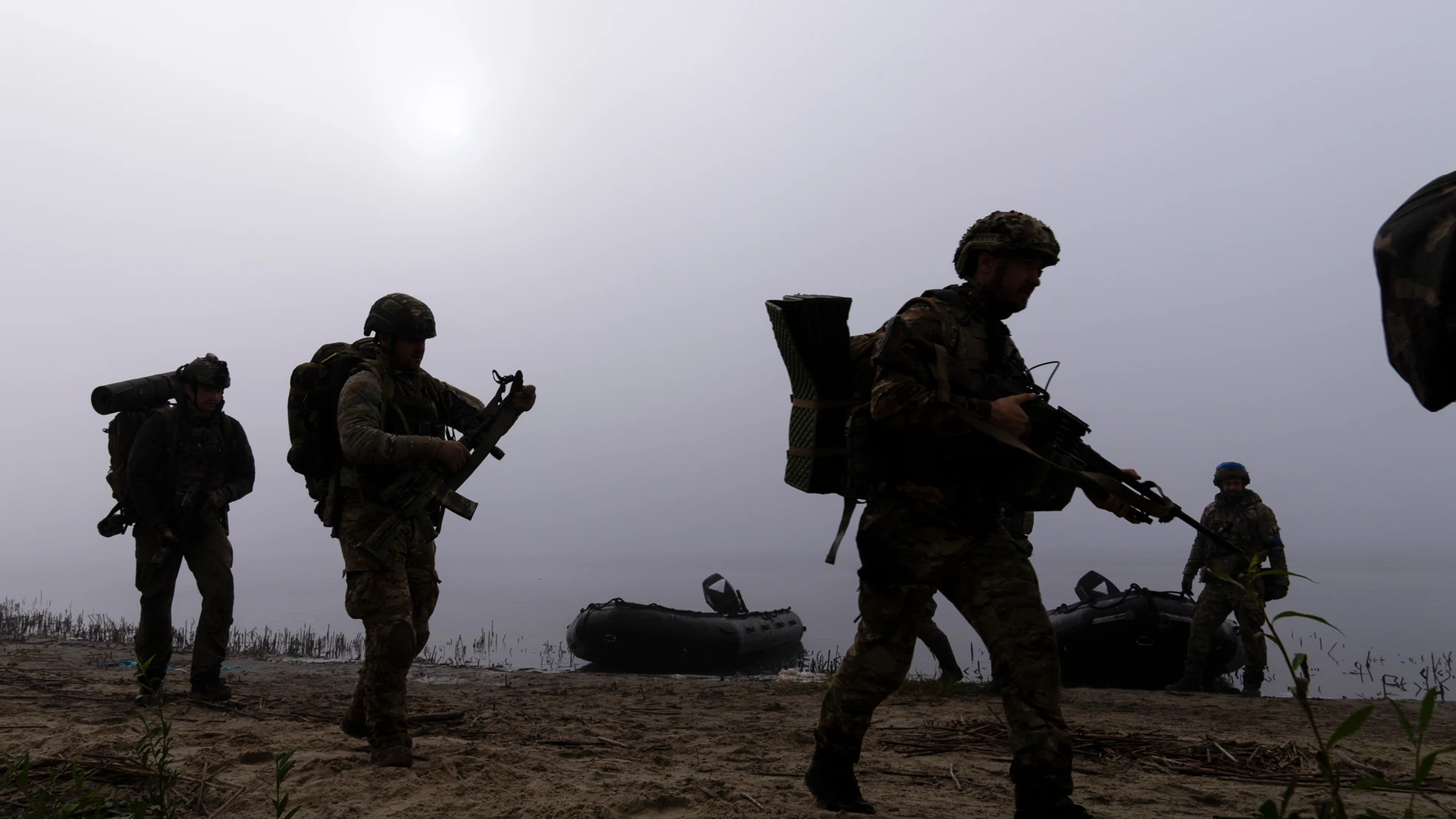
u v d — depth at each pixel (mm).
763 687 8695
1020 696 2674
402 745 3836
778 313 3016
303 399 4047
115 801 3129
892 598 2947
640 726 5910
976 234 2996
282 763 2564
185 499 6012
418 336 4164
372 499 3979
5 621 14297
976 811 3457
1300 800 3832
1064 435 2861
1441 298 1418
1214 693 9477
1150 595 10547
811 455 3049
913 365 2756
